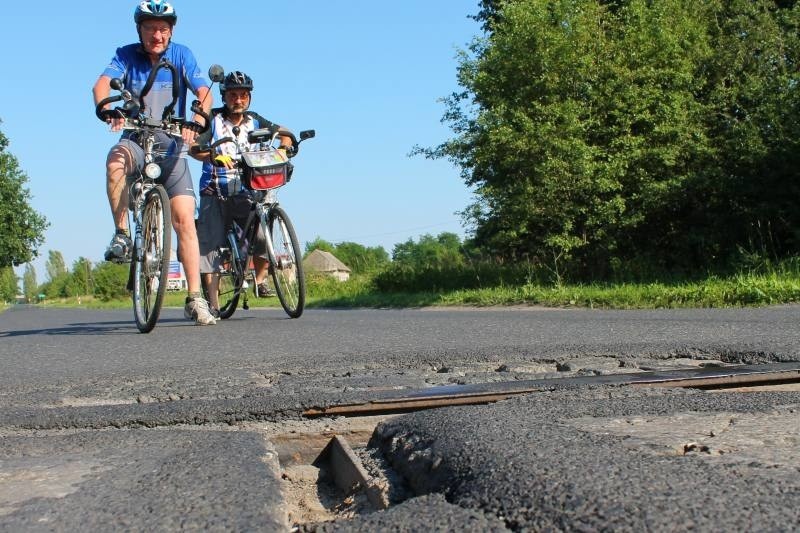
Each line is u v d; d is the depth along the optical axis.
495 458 1.35
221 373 3.26
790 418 1.69
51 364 4.09
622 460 1.31
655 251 14.02
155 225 5.76
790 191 12.59
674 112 13.20
